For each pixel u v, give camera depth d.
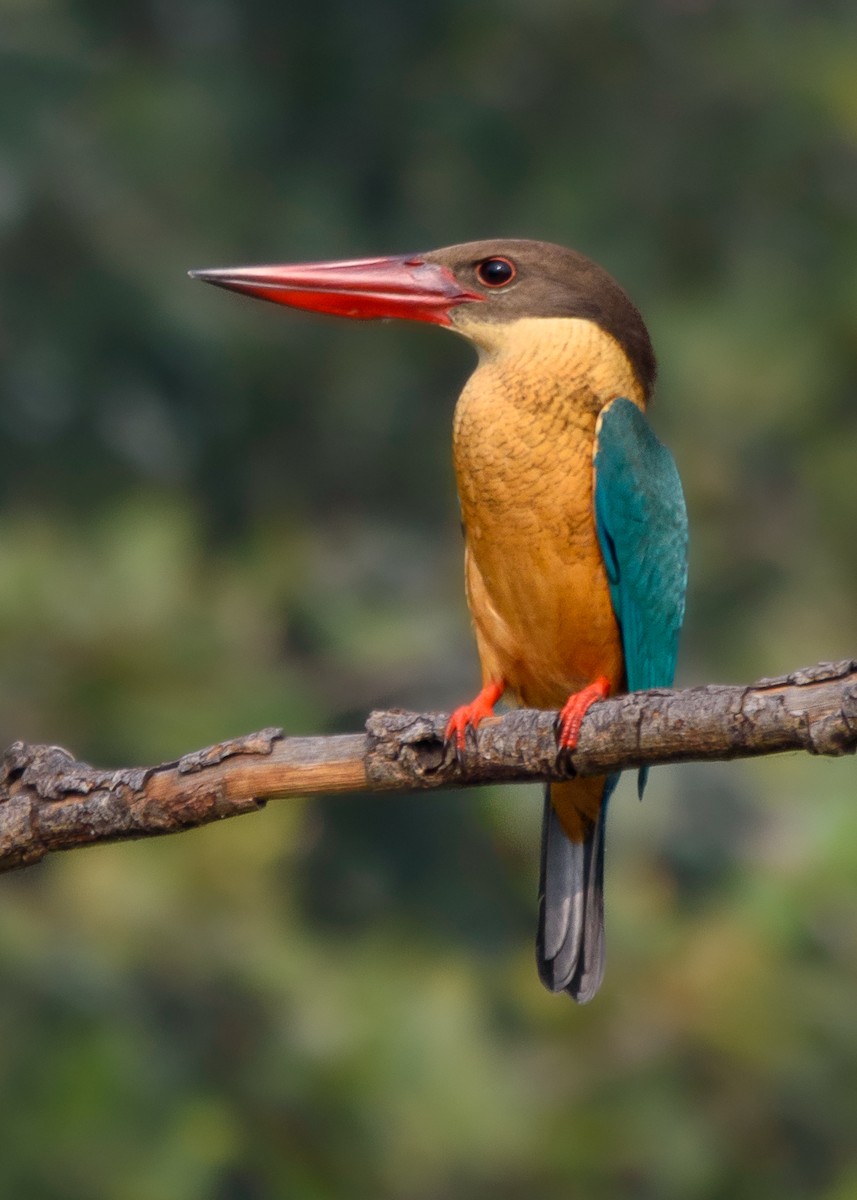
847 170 18.81
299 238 18.12
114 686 12.73
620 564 8.11
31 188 16.72
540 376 8.20
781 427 17.55
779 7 19.77
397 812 15.95
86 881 12.91
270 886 13.59
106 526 14.73
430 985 12.95
